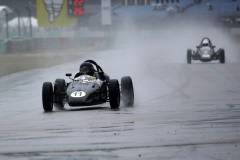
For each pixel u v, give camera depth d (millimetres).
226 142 20469
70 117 31062
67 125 27438
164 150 19266
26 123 29359
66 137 23375
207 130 23984
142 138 22281
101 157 18422
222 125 25562
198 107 35000
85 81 35469
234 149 18922
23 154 19562
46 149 20469
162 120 28297
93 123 27828
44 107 34969
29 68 91562
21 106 39969
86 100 32969
